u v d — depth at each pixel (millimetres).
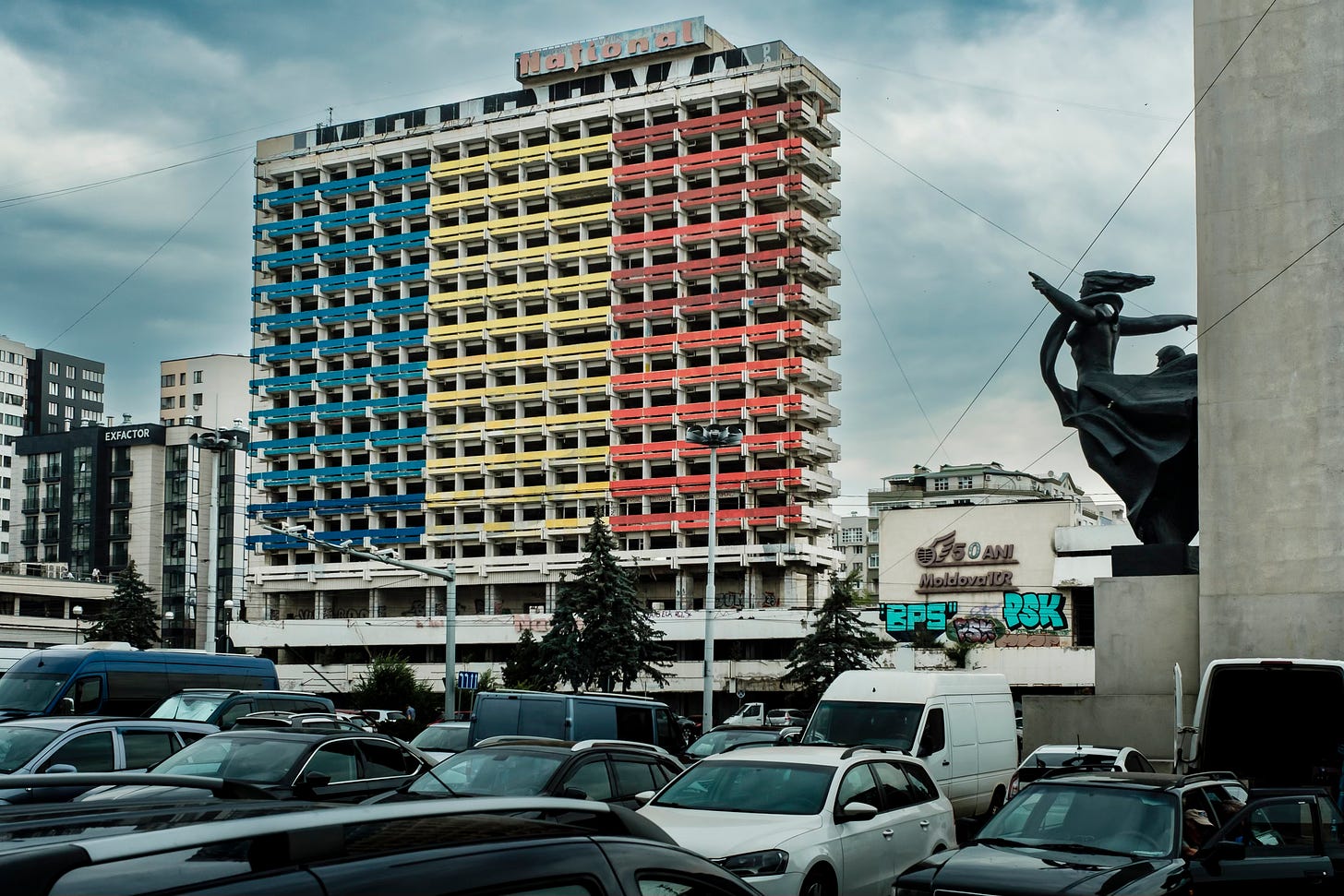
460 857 3021
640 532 93000
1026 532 83938
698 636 85250
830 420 94000
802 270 94188
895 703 19078
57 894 2359
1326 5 25516
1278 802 11477
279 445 104438
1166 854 10688
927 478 130750
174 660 28703
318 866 2740
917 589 86375
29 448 128500
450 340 100938
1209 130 26312
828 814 11898
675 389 95000
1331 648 23906
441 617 93750
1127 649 27047
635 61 99188
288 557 103938
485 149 103062
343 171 108250
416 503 99562
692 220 96625
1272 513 24828
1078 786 11758
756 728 27328
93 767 15180
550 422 96812
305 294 106562
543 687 65688
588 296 99125
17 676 27312
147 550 121625
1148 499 28562
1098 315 29984
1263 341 25328
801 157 93562
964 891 9992
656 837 3896
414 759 14859
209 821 3031
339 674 95000
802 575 91500
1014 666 75812
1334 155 25125
